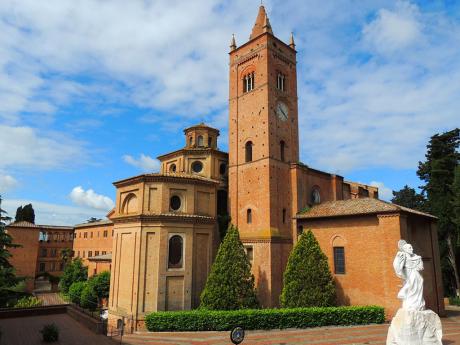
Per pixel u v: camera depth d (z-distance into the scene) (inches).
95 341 912.3
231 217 1710.1
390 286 1214.3
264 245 1518.2
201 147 1984.5
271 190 1582.2
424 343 597.6
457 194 1769.2
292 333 1065.5
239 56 1867.6
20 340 904.9
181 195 1460.4
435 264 1428.4
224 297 1248.8
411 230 1339.8
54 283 3088.1
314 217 1497.3
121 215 1478.8
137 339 1026.1
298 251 1332.4
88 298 2014.0
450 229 1884.8
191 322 1163.3
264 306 1464.1
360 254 1334.9
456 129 2036.2
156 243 1354.6
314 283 1278.3
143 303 1301.7
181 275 1369.3
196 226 1444.4
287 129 1763.0
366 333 1027.9
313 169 1798.7
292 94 1843.0
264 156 1622.8
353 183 2354.8
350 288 1344.7
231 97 1863.9
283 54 1828.2
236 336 698.2
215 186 1563.7
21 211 3784.5
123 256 1428.4
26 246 2903.5
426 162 2094.0
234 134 1797.5
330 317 1175.6
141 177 1405.0
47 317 1227.9
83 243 3415.4
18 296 1680.6
